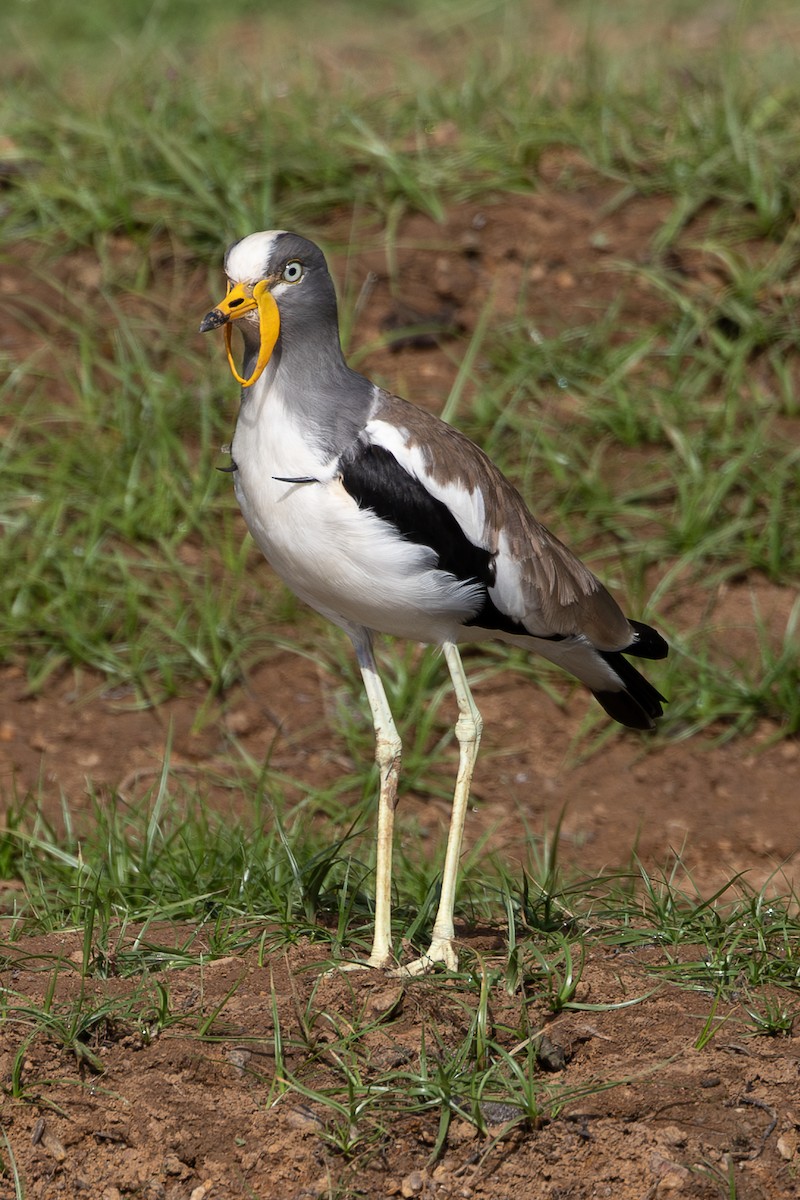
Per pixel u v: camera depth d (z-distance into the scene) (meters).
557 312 13.60
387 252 13.91
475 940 7.37
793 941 7.40
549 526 12.27
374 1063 6.43
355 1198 6.07
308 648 11.67
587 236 14.02
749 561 12.16
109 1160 6.26
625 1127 6.21
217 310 6.84
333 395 6.98
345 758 10.84
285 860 8.26
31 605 11.73
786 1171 6.07
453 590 7.11
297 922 7.43
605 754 11.01
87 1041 6.62
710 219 13.98
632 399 12.95
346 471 6.88
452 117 15.47
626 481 12.62
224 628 11.56
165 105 15.37
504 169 14.45
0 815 9.83
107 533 12.29
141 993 6.79
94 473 12.51
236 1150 6.23
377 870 7.26
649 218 14.10
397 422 7.06
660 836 10.16
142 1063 6.50
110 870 8.38
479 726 7.30
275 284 6.87
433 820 10.34
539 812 10.42
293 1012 6.71
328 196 14.30
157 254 14.04
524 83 15.72
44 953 7.26
